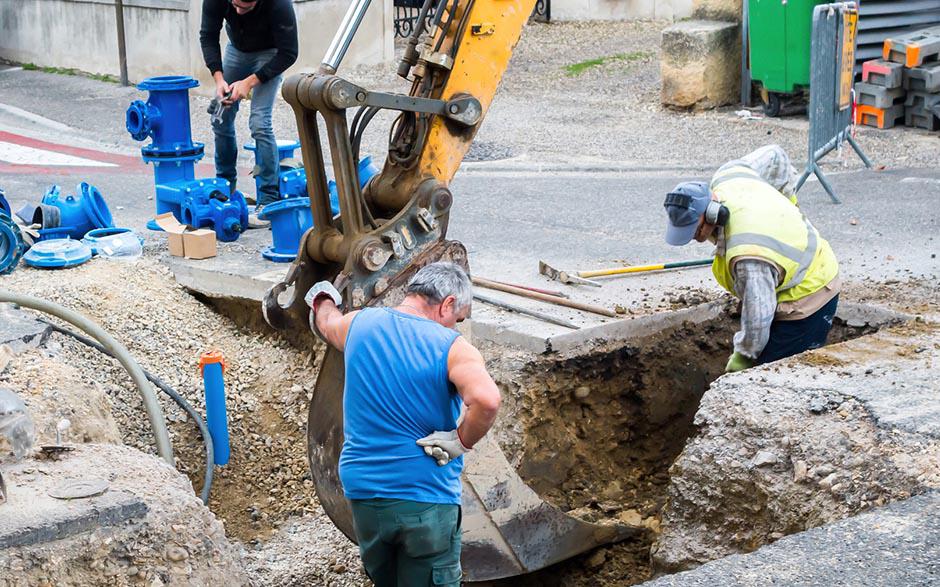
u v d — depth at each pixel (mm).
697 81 13273
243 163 12375
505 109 14109
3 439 4461
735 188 5246
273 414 6785
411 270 4957
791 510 4430
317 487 5176
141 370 6055
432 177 5094
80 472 4406
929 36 12070
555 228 8727
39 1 17688
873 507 4145
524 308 6461
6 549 3838
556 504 5992
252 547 5965
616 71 15734
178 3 15234
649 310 6430
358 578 5562
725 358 6523
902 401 4664
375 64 16203
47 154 12797
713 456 4781
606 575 5629
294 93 4754
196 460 6344
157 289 7582
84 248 7758
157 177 8680
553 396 6062
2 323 6309
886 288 6637
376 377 3910
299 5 14977
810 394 4832
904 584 3391
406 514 3912
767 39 12477
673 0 18141
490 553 5289
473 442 3869
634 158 11617
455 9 5105
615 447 6305
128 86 16344
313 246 5000
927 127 11922
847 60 9570
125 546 4043
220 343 7289
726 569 3539
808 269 5219
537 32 18172
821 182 9102
